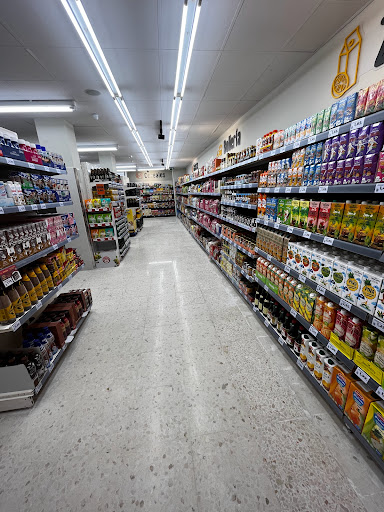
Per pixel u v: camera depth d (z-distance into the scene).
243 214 3.23
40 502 1.10
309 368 1.66
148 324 2.59
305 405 1.55
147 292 3.44
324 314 1.46
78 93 3.44
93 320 2.72
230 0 1.75
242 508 1.04
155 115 4.55
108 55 2.47
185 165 14.05
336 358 1.48
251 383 1.74
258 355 2.04
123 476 1.18
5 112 4.05
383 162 1.02
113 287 3.68
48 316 2.16
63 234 2.42
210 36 2.17
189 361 1.99
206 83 3.15
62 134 4.71
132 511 1.05
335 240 1.32
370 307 1.11
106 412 1.55
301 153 1.63
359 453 1.25
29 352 1.66
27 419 1.52
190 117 4.72
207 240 5.31
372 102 1.08
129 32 2.11
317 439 1.33
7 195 1.59
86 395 1.69
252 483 1.13
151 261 5.02
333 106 1.31
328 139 1.37
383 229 1.04
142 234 8.58
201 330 2.44
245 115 4.48
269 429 1.39
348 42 2.00
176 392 1.68
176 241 7.05
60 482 1.17
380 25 1.71
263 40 2.23
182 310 2.87
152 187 15.77
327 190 1.36
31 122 4.76
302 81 2.70
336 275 1.34
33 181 2.01
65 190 2.66
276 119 3.34
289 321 2.01
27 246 1.73
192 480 1.15
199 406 1.56
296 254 1.75
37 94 3.43
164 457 1.26
